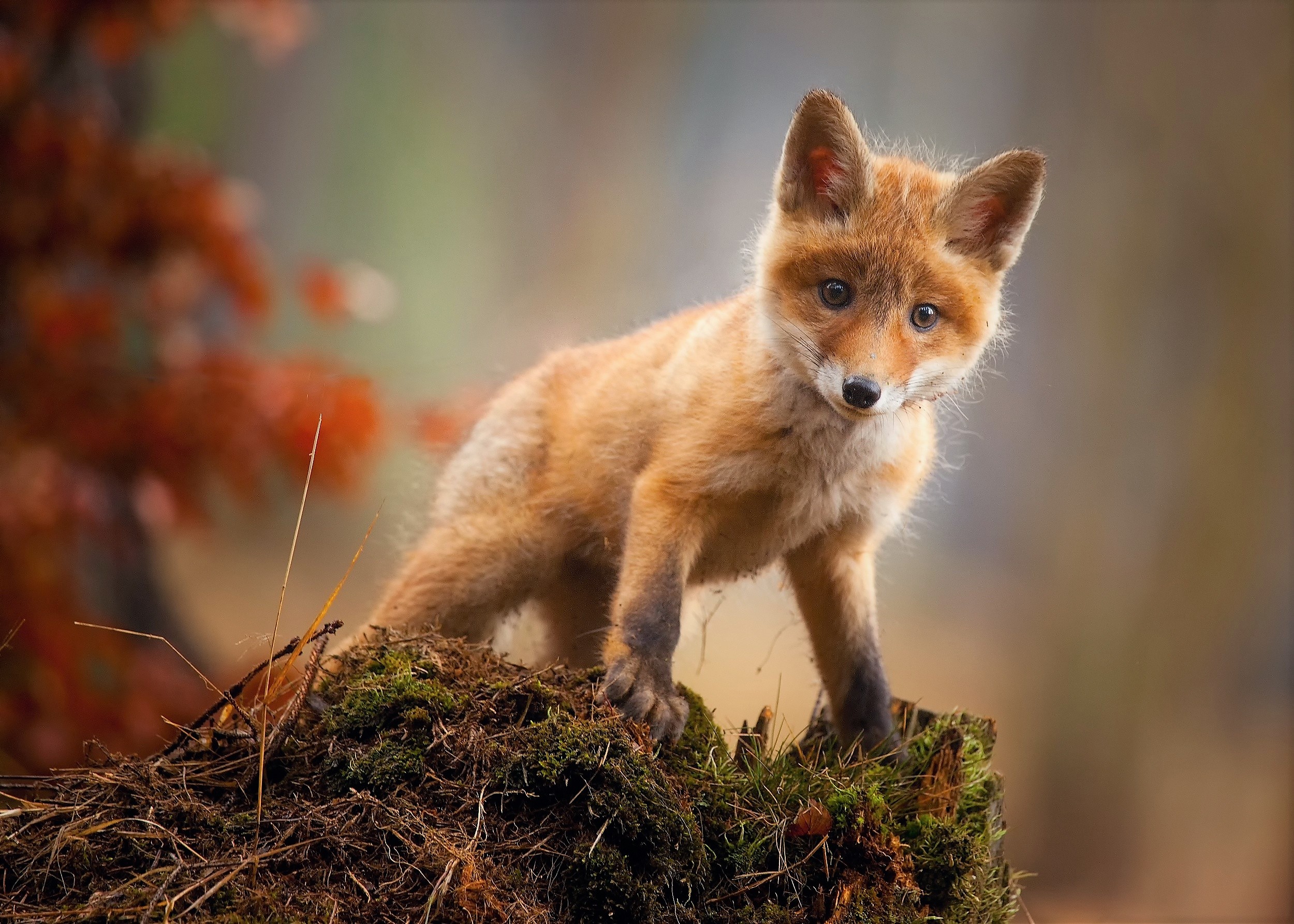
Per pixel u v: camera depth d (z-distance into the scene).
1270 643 24.00
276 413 10.12
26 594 9.91
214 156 34.78
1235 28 22.50
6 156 10.22
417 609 8.86
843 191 7.59
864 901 5.87
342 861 5.21
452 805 5.53
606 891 5.31
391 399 10.72
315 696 6.18
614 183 51.38
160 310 10.55
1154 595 21.91
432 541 9.15
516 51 53.03
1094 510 22.64
